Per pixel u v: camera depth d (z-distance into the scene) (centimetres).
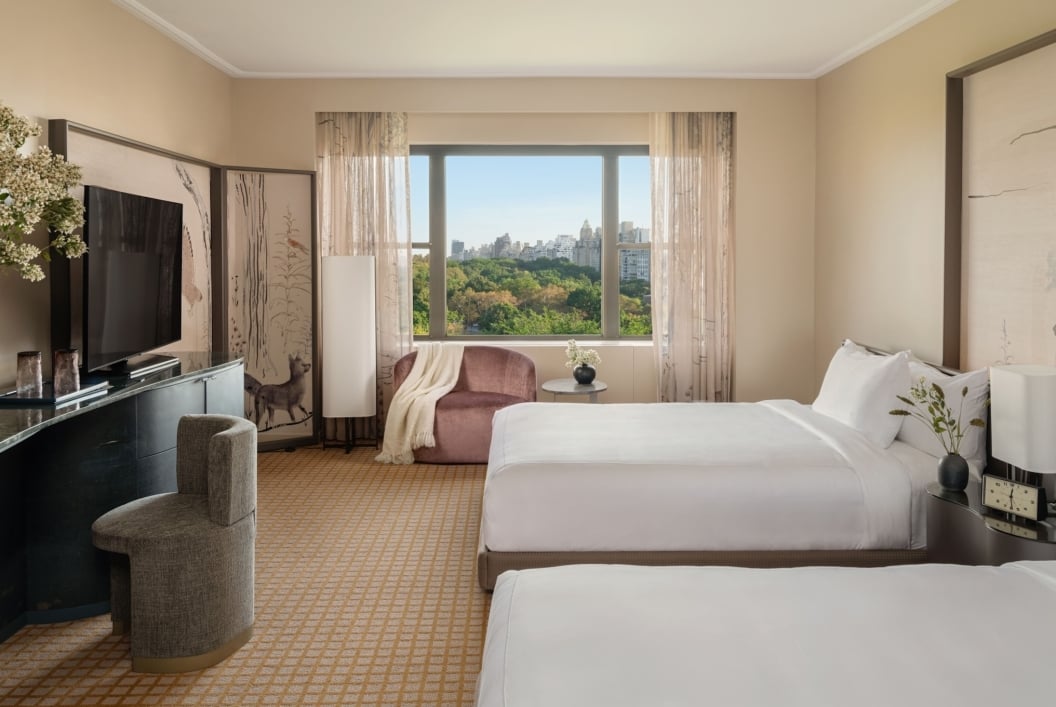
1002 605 180
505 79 605
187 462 303
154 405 340
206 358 431
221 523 275
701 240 626
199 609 270
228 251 563
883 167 511
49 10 365
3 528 295
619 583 194
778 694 142
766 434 388
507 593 195
